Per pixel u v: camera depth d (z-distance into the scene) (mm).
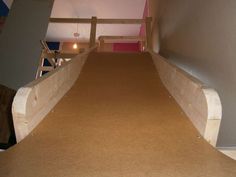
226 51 1519
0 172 878
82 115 1648
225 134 1568
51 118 1578
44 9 4926
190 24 2365
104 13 7004
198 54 2082
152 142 1203
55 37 8617
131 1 6488
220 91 1617
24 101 1226
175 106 1854
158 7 4734
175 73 2064
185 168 927
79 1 6461
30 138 1232
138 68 3441
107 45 9117
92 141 1217
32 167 929
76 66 2926
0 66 4383
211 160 997
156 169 924
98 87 2512
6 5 6309
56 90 1919
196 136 1276
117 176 873
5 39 4562
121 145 1169
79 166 949
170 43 3508
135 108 1809
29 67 4371
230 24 1458
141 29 7645
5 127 2809
